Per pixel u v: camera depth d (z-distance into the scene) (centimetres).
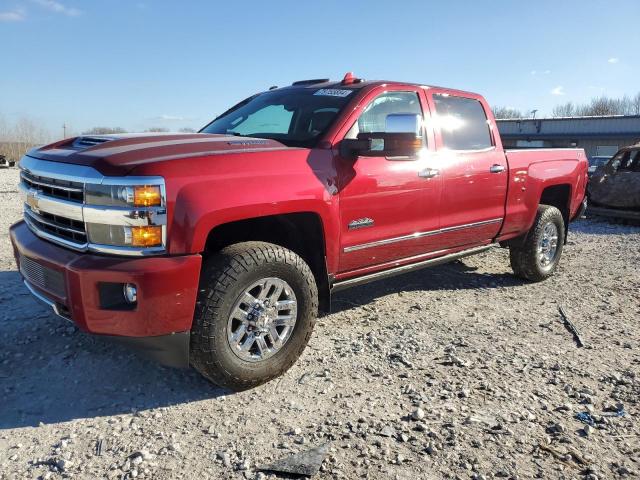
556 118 4000
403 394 320
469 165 471
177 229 280
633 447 270
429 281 585
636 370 361
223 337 301
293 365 355
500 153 514
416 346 392
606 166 1146
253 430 279
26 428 278
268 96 466
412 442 269
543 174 562
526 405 309
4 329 400
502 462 254
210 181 294
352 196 371
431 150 441
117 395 314
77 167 293
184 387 325
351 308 482
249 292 319
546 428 285
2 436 271
